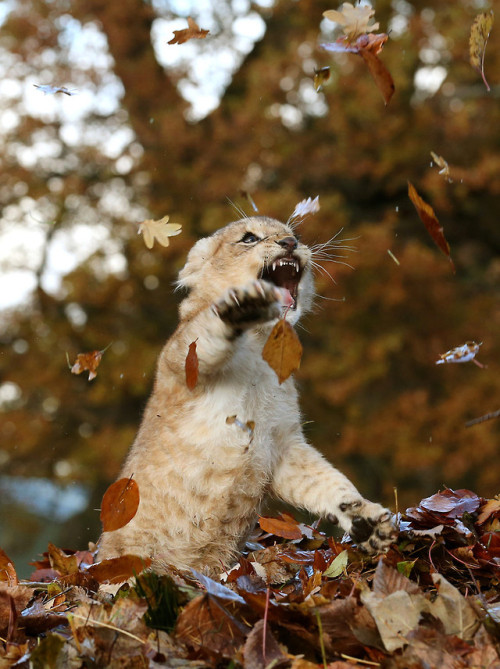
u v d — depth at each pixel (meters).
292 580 4.38
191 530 5.13
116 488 3.92
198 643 3.19
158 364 5.51
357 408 17.22
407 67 17.44
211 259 6.09
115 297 17.97
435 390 18.25
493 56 17.53
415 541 4.39
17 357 18.22
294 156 17.83
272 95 17.67
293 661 2.94
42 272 18.59
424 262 16.98
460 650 2.98
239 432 5.03
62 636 3.23
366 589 3.43
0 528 19.33
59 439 17.81
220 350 4.55
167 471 5.16
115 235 18.16
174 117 17.83
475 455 16.50
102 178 18.86
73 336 18.27
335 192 18.44
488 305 18.53
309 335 17.50
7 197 18.67
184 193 17.80
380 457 18.31
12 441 17.59
